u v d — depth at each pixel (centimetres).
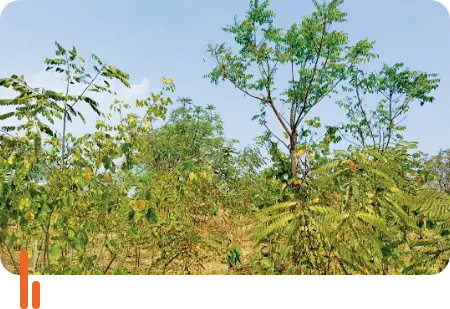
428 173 341
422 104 1027
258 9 1040
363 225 197
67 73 320
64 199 276
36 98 310
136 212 306
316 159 270
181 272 347
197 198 400
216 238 388
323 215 198
